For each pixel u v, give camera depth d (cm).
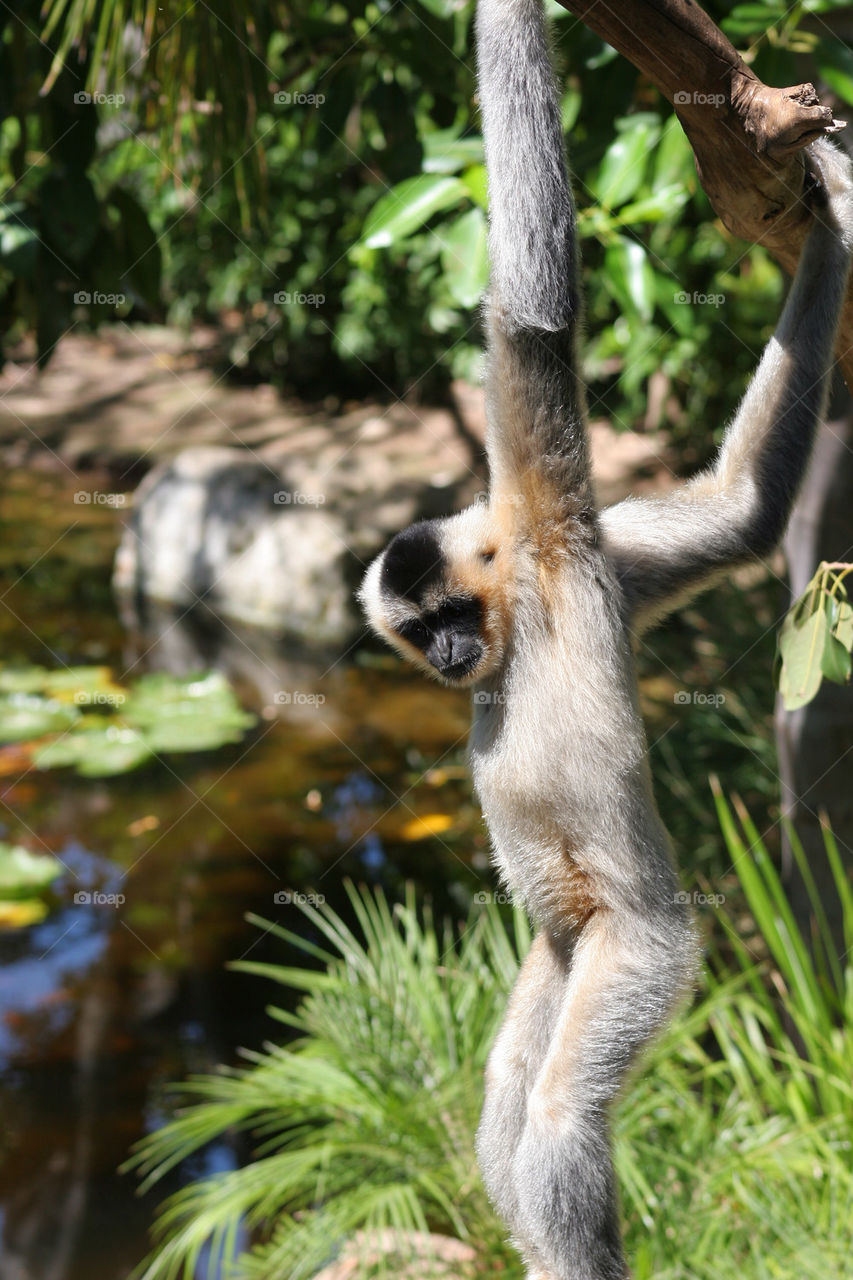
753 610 1036
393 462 1736
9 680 1295
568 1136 378
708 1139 621
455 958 760
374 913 815
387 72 721
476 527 423
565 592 400
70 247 624
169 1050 827
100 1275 661
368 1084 687
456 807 1110
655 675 1162
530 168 387
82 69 627
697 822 927
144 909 969
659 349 1173
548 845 400
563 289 388
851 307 396
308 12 824
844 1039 632
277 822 1085
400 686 1339
